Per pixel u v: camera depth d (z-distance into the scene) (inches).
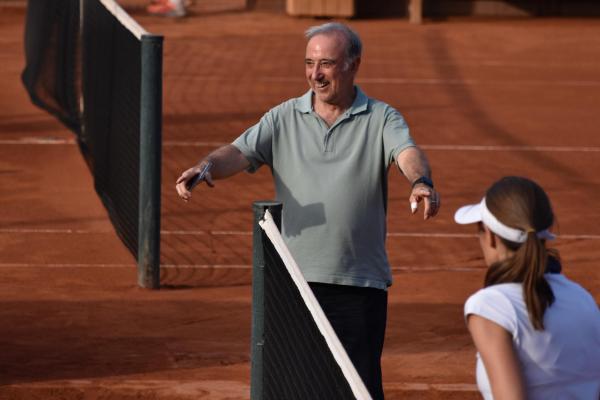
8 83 3334.2
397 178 2277.3
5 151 2461.9
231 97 3235.7
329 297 833.5
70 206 2016.5
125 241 1673.2
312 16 5009.8
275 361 774.5
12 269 1619.1
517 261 512.4
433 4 5221.5
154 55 1444.4
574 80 3722.9
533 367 510.0
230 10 5137.8
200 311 1413.6
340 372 597.6
